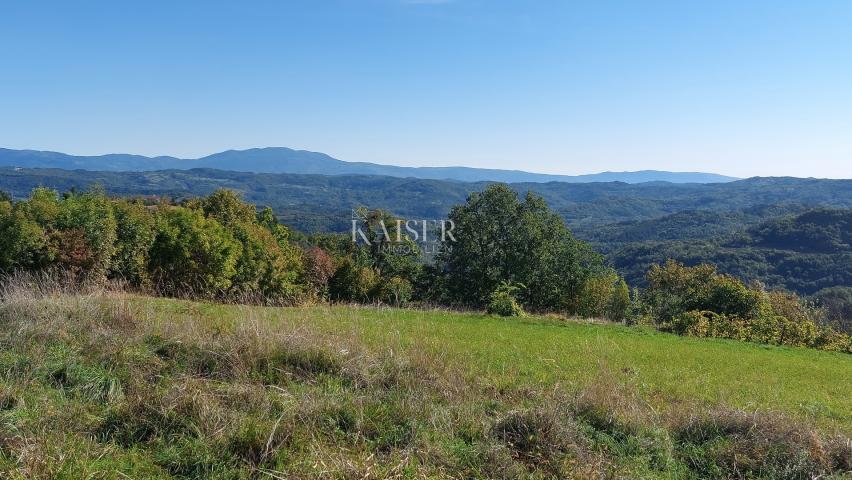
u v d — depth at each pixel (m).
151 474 4.49
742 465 5.71
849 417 9.14
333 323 10.95
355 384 6.85
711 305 30.34
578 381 9.16
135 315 8.40
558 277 44.00
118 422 5.20
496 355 11.52
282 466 4.69
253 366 7.00
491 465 5.11
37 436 4.71
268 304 15.49
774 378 13.11
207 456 4.66
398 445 5.36
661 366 12.96
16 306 8.06
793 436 6.12
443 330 15.53
